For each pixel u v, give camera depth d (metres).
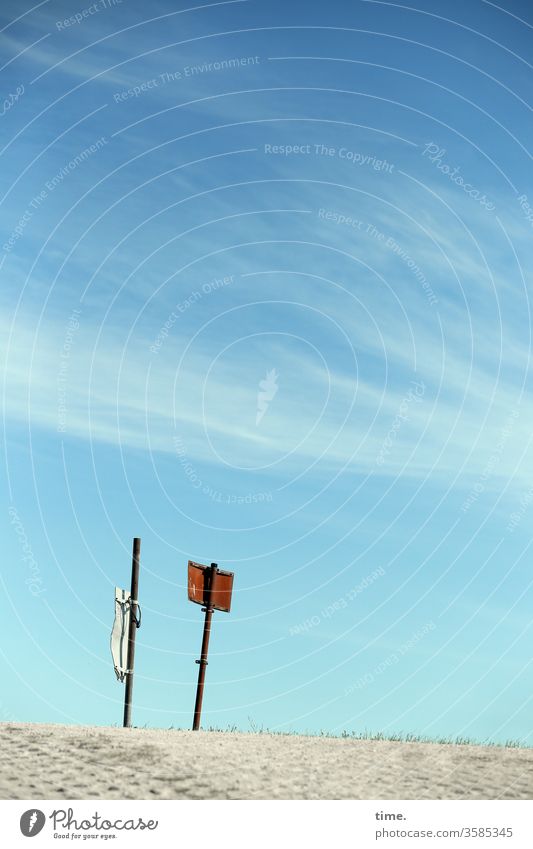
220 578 18.34
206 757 11.59
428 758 12.16
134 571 18.75
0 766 10.81
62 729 13.27
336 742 13.23
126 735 12.95
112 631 18.16
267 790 10.48
